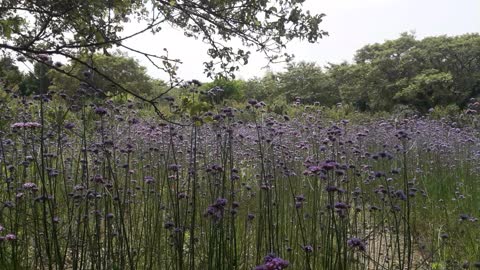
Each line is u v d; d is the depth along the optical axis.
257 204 5.92
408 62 38.12
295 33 4.05
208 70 4.09
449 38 40.16
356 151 6.08
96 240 4.11
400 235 5.96
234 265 4.23
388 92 38.34
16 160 5.14
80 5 3.34
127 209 5.11
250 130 8.42
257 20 4.05
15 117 5.25
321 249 4.46
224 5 4.00
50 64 3.34
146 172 6.27
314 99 40.53
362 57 44.34
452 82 35.44
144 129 7.06
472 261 4.75
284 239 4.71
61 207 5.16
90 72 3.78
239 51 4.16
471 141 9.20
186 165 6.54
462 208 6.64
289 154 6.32
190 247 3.98
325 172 3.62
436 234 5.73
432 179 8.09
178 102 4.16
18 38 3.49
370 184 6.58
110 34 3.61
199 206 5.00
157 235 4.74
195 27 4.20
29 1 3.30
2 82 5.00
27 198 4.80
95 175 4.39
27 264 4.11
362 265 4.58
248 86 29.72
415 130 9.86
